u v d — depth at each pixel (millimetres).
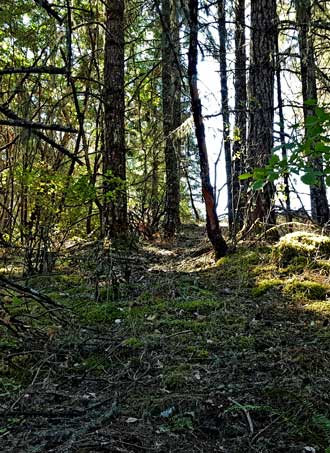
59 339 4301
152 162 13320
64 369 3865
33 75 9414
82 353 4172
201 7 6520
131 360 3961
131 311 5031
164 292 5711
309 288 5211
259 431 2939
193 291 5703
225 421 3047
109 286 5797
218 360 3812
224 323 4637
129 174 14125
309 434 2881
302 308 4879
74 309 5156
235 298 5316
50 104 9891
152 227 12297
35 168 6672
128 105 13070
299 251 5977
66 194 6512
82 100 11586
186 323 4617
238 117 9555
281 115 9242
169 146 11555
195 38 6453
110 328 4684
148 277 6379
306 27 8305
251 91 7523
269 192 7188
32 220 6832
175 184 11719
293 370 3613
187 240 10977
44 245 6750
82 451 2682
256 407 3053
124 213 8445
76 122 11461
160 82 14367
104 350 4203
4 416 3102
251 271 6016
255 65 7543
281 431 2938
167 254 8414
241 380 3521
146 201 13930
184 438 2893
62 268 7105
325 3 9703
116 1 8836
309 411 3072
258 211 7273
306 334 4270
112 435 2861
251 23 7672
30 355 4039
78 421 3057
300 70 9727
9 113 2664
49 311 4238
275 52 8336
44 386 3592
